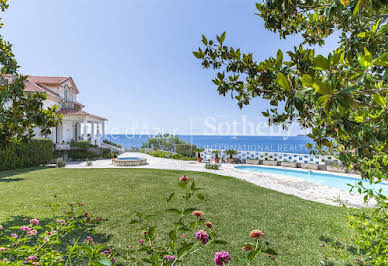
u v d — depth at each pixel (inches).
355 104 28.2
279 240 144.3
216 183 345.1
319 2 62.2
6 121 121.3
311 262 117.4
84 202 218.8
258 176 430.0
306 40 88.2
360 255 120.4
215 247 130.5
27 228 74.7
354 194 296.4
